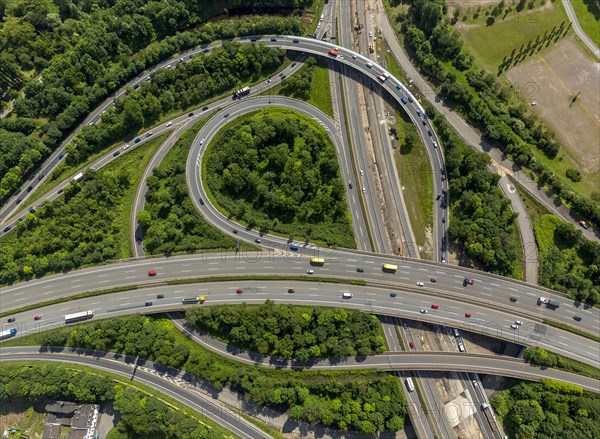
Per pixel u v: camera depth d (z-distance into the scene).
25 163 138.00
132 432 125.81
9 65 141.25
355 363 129.75
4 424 127.88
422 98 156.25
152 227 141.38
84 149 145.75
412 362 129.12
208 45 162.00
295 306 133.25
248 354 132.12
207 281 135.50
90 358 131.38
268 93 159.25
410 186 149.25
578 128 152.50
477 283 134.75
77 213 140.25
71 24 155.12
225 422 127.75
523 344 130.00
